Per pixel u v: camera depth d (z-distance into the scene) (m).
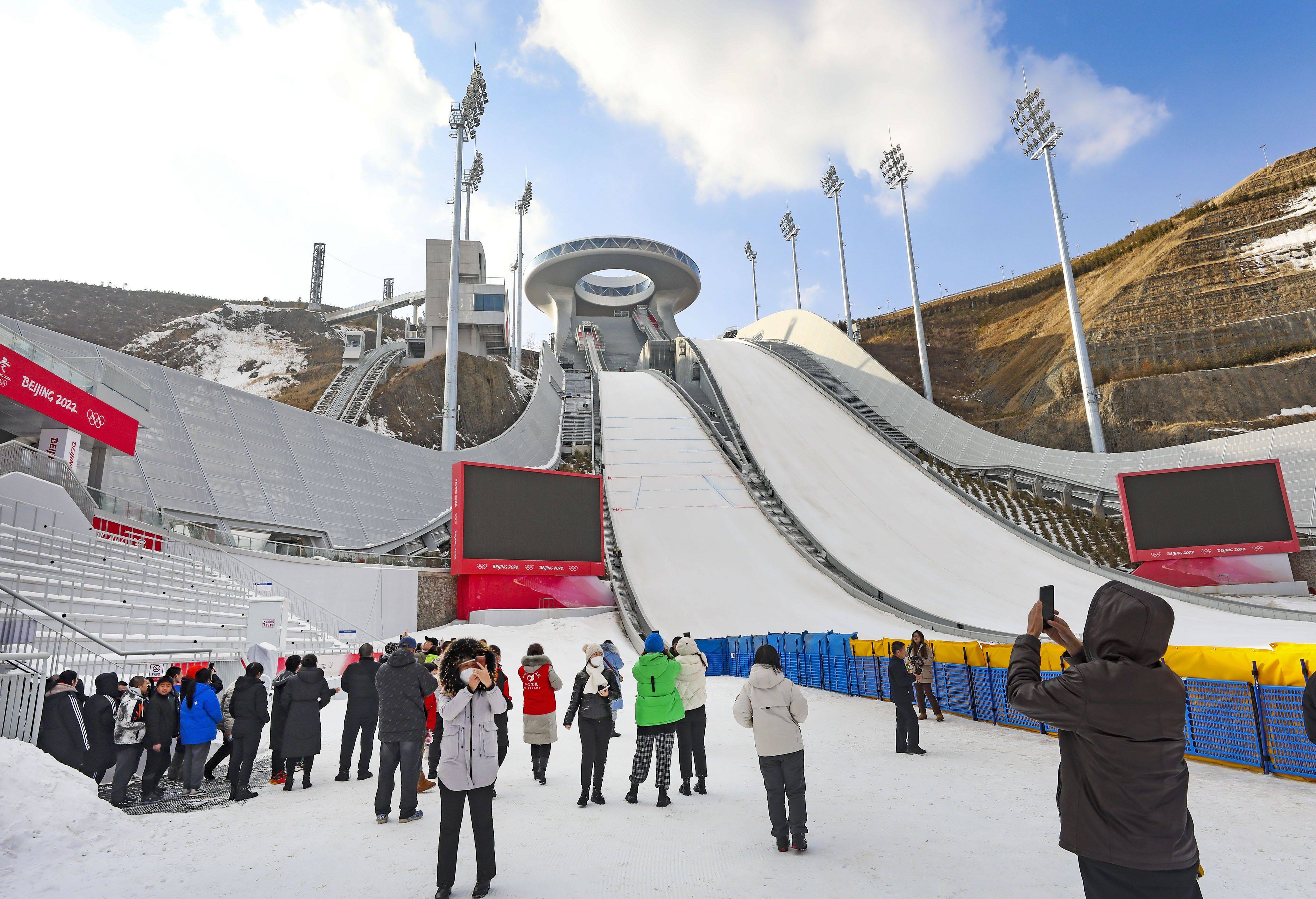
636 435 53.84
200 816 7.08
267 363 87.38
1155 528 34.22
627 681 20.44
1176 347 50.62
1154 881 2.42
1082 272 68.94
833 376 69.56
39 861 5.46
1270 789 7.01
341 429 31.39
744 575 34.06
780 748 5.49
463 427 58.12
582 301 128.00
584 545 32.03
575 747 11.41
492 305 65.25
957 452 53.34
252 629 15.20
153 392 24.00
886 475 47.69
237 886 4.98
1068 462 46.06
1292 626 26.62
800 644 18.86
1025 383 59.44
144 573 17.67
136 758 7.96
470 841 6.08
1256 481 33.03
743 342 83.69
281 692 8.65
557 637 26.36
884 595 31.81
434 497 36.00
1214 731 8.33
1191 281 54.12
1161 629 2.56
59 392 19.09
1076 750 2.65
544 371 62.38
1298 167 56.03
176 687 8.87
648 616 29.47
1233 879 4.64
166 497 22.70
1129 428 46.56
